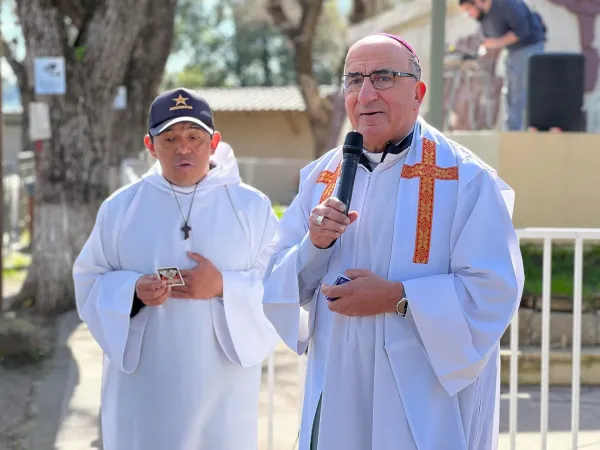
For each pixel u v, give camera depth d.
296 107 26.95
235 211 4.02
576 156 7.76
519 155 7.77
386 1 19.20
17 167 18.36
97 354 8.07
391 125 3.14
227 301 3.84
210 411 3.89
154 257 3.93
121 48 10.11
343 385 3.14
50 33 9.91
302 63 19.69
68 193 10.13
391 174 3.19
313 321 3.34
